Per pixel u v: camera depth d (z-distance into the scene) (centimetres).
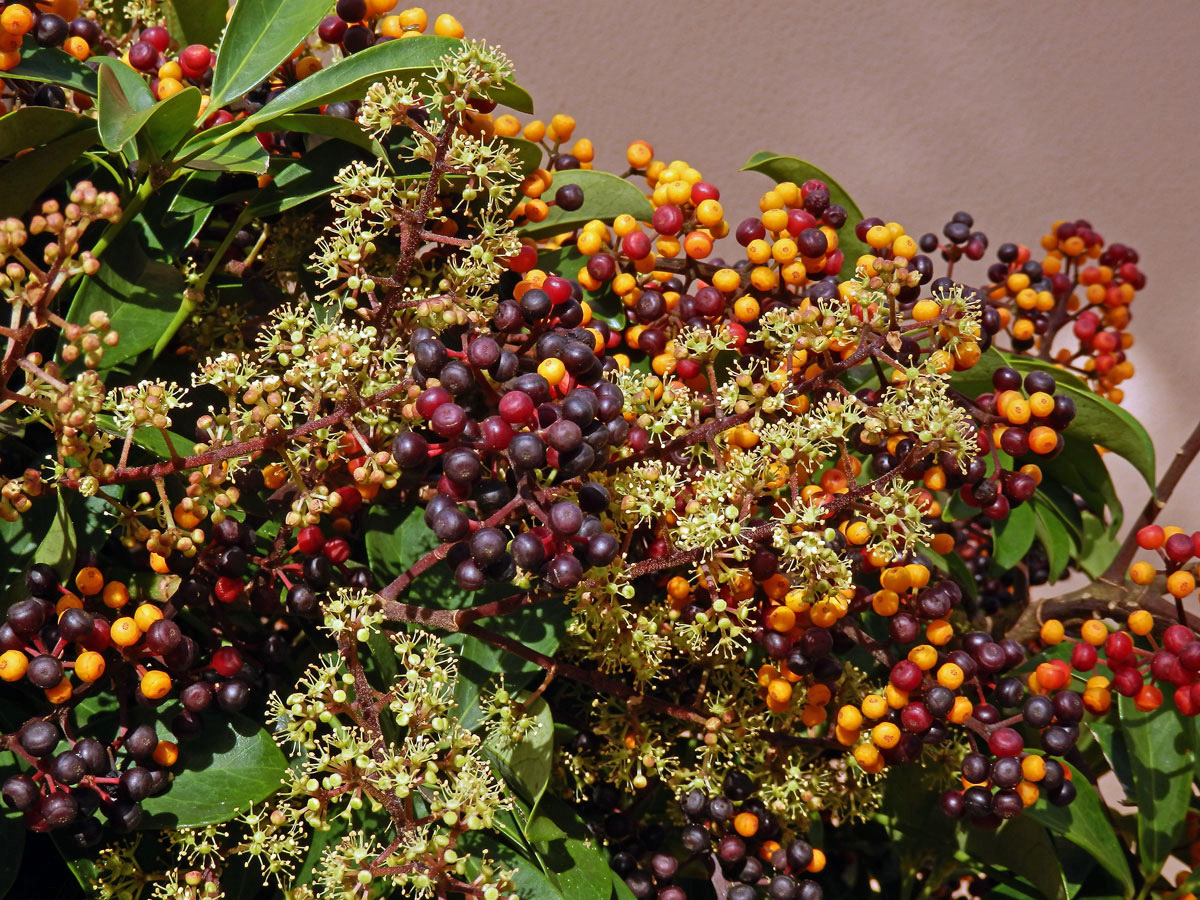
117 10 54
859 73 112
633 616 44
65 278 39
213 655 43
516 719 43
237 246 49
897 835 51
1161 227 121
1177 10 116
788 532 41
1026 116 117
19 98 47
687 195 47
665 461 43
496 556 39
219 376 40
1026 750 50
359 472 41
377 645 43
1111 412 51
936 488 44
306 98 45
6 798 40
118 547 45
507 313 42
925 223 118
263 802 42
